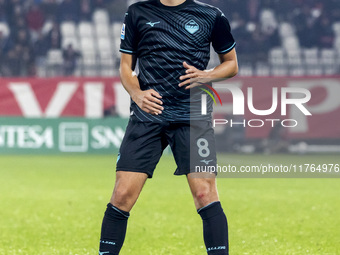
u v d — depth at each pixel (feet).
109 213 45.09
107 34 284.61
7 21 270.67
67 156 204.64
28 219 82.99
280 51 267.59
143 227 76.69
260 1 280.92
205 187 44.50
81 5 288.92
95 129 212.64
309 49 275.39
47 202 99.60
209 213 44.34
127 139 44.80
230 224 78.84
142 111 44.52
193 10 44.21
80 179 135.44
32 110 213.05
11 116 212.64
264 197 106.22
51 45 261.44
